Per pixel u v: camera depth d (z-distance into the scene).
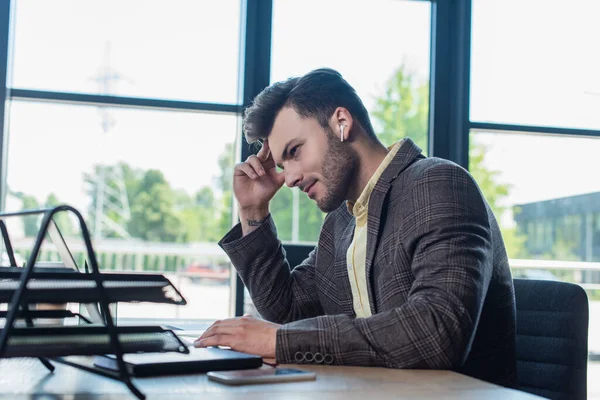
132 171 3.26
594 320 3.18
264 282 1.79
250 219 1.83
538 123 3.11
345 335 1.18
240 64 2.95
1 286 0.92
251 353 1.19
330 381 0.99
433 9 3.09
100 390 0.88
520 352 1.73
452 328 1.18
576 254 3.15
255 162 1.82
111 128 2.95
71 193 2.97
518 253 3.11
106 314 0.86
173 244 3.68
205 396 0.85
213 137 2.97
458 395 0.90
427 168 1.44
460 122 3.02
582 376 1.63
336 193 1.58
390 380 1.02
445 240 1.30
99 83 2.86
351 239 1.68
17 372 1.05
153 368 0.99
